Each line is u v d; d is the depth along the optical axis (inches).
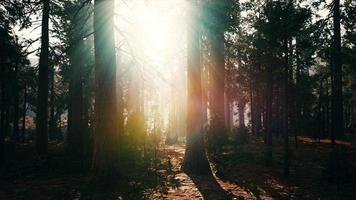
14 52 734.5
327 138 1280.8
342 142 1026.1
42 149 748.0
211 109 994.7
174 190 471.5
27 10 657.6
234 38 1080.2
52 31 783.7
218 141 858.1
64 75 887.1
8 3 670.5
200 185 507.2
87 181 494.3
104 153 480.1
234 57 1237.1
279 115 1445.6
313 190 499.5
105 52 488.4
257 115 1533.0
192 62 622.5
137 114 809.5
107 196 422.9
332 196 467.5
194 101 618.2
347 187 516.4
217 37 844.6
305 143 1087.6
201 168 597.6
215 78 1002.7
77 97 851.4
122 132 723.4
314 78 1195.3
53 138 1437.0
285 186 522.3
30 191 451.5
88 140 755.4
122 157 663.8
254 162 719.7
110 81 489.1
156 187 482.0
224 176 584.1
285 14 588.1
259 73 1053.8
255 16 958.4
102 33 488.1
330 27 1050.1
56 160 658.8
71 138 756.6
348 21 1034.7
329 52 1041.5
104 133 483.5
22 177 546.3
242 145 994.7
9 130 1569.9
